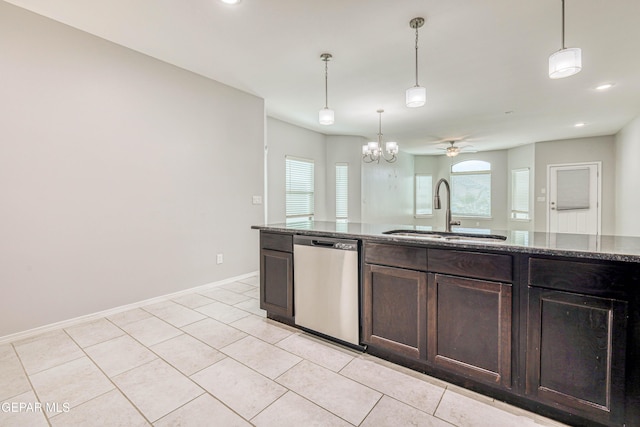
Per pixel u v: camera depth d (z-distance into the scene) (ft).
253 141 13.89
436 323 6.00
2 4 7.48
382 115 17.08
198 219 11.86
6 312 7.68
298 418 5.04
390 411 5.19
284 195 18.89
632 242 5.38
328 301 7.61
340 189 22.65
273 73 11.49
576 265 4.62
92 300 9.14
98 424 4.91
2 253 7.60
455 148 24.86
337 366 6.63
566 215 23.58
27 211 7.95
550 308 4.85
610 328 4.42
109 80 9.33
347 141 22.59
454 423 4.90
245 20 8.07
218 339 7.88
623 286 4.32
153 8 7.57
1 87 7.50
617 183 21.25
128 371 6.41
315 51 9.75
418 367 6.43
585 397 4.64
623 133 19.62
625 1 7.16
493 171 29.40
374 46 9.40
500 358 5.32
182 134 11.25
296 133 19.69
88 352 7.20
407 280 6.34
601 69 10.96
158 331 8.36
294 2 7.26
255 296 11.32
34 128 8.00
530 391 5.06
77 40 8.66
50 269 8.34
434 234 7.64
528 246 5.00
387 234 7.04
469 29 8.43
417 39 8.76
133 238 10.02
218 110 12.41
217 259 12.58
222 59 10.41
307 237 7.95
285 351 7.27
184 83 11.23
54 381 6.06
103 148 9.27
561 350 4.79
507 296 5.21
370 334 6.94
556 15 7.75
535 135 22.26
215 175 12.40
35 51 7.97
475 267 5.51
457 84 12.44
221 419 5.02
